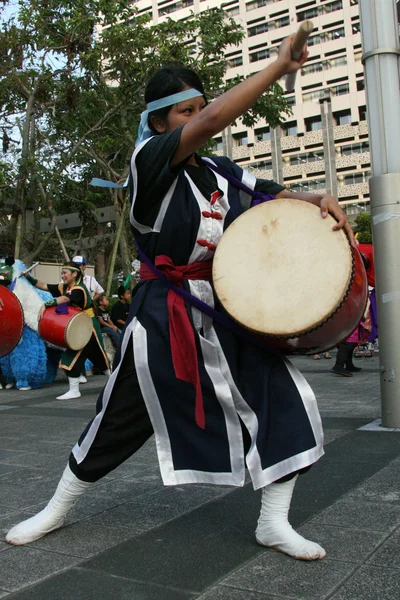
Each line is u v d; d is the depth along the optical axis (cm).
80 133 1555
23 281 821
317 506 269
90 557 221
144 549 227
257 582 194
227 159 245
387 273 439
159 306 221
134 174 212
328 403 579
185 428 221
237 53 6706
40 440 461
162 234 218
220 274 215
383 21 446
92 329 746
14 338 551
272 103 1478
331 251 207
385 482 302
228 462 217
